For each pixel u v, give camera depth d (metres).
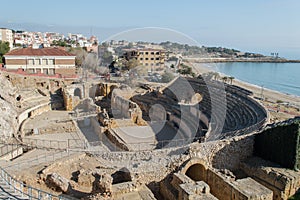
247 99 53.25
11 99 51.75
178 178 25.72
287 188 26.80
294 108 64.31
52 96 64.69
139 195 24.39
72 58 84.69
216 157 31.17
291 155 29.19
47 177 25.73
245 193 23.84
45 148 33.16
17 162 28.62
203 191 23.80
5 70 71.31
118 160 29.50
